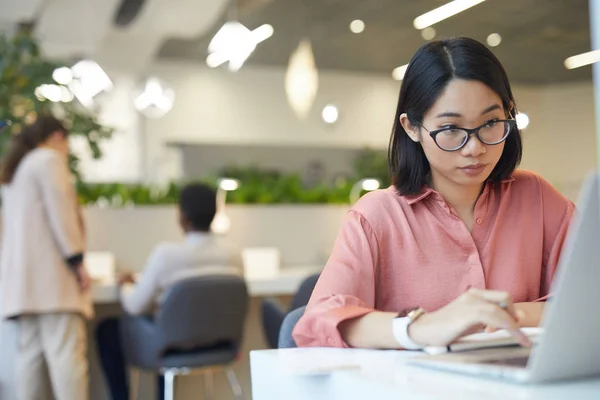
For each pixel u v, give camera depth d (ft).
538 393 2.49
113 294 11.21
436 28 27.55
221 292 10.30
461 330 3.29
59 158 10.23
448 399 2.41
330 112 20.85
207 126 32.32
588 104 37.22
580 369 2.67
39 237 9.95
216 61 31.37
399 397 2.63
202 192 10.75
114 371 11.38
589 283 2.54
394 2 24.31
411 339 3.51
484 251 4.39
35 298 9.86
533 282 4.45
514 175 4.58
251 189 15.31
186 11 21.94
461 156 3.99
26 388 10.03
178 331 10.14
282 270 14.29
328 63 32.86
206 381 11.62
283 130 33.58
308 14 25.50
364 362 3.30
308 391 3.27
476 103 3.94
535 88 38.19
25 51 14.34
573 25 27.45
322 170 34.91
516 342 3.38
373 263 4.31
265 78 33.35
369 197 4.49
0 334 10.46
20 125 13.26
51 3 20.26
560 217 4.56
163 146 31.50
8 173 10.25
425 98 4.05
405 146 4.41
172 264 10.46
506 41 29.55
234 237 14.49
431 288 4.31
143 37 24.34
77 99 17.75
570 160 37.70
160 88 22.80
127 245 13.58
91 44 23.18
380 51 30.86
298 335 4.07
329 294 4.19
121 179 30.55
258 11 25.05
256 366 3.71
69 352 10.06
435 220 4.36
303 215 15.01
